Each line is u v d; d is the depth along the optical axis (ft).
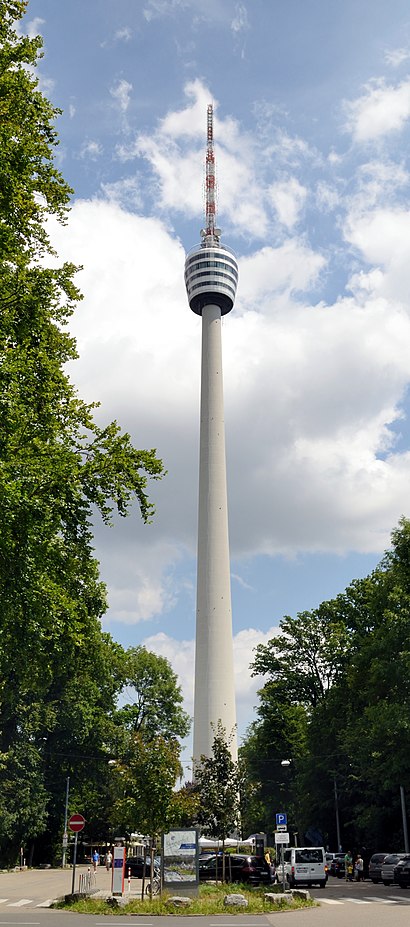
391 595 150.30
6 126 73.05
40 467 69.31
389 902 107.65
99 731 231.50
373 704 156.66
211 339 401.29
